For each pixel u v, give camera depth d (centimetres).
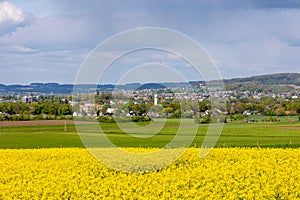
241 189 1766
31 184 1886
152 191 1720
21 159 2581
